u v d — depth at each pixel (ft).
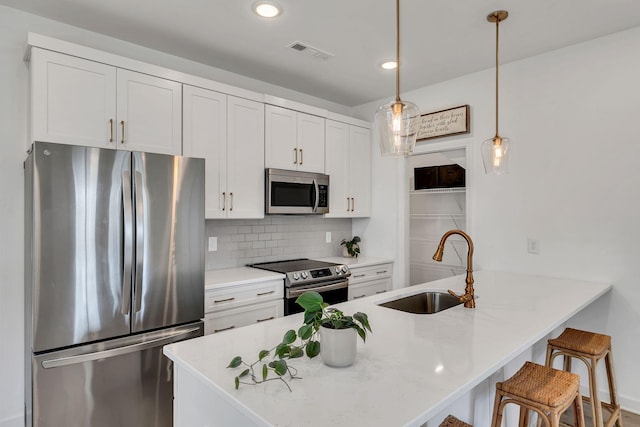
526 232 9.72
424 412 3.12
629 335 8.23
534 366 5.61
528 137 9.66
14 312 7.32
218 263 10.39
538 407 4.73
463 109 10.76
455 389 3.51
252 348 4.58
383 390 3.48
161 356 7.02
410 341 4.79
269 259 11.59
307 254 12.69
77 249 6.11
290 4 7.16
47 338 5.87
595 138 8.66
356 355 4.20
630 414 8.10
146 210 6.81
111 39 8.55
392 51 9.24
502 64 10.04
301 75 10.83
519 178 9.83
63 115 6.96
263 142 10.14
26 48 6.93
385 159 13.00
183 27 8.07
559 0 7.01
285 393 3.42
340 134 12.30
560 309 6.32
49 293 5.88
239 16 7.61
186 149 8.61
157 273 6.95
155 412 6.96
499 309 6.32
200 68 10.00
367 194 13.26
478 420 5.63
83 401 6.22
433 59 9.68
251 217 9.84
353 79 11.14
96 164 6.30
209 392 3.92
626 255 8.27
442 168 13.35
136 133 7.86
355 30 8.17
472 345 4.65
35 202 5.76
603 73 8.54
